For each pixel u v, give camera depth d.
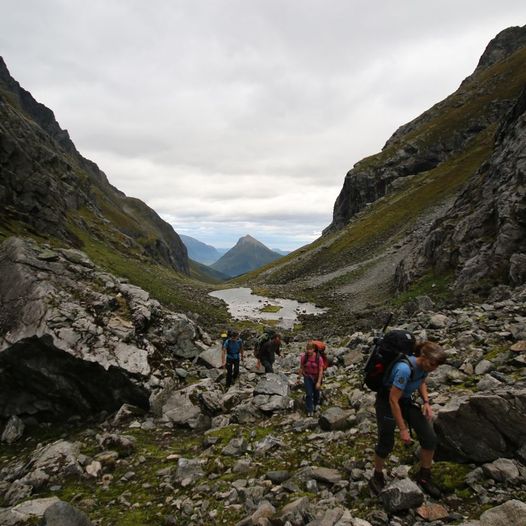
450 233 41.19
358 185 167.75
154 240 161.88
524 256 25.66
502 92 163.25
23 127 83.44
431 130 166.75
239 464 8.98
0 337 15.28
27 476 9.75
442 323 17.88
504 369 10.71
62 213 65.94
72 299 17.53
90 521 6.89
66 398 15.14
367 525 5.86
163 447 11.66
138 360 15.97
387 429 6.83
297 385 15.16
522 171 32.75
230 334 17.00
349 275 79.81
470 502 6.31
